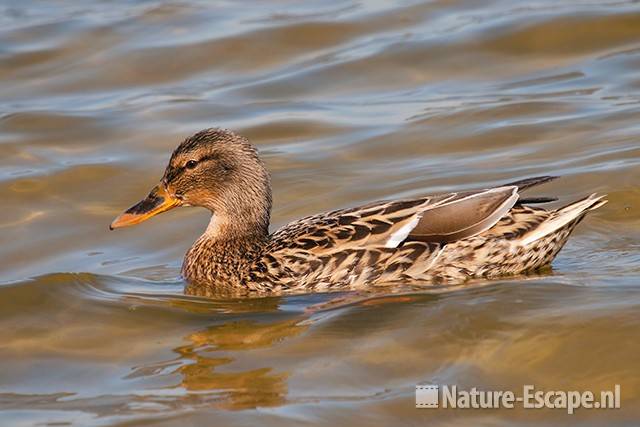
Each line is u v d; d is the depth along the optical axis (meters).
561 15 22.91
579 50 22.09
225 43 23.17
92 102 21.34
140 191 18.02
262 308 13.64
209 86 21.83
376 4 24.59
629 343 11.80
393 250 13.90
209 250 14.77
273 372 11.86
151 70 22.44
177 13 24.67
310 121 20.12
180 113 20.69
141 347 12.75
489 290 13.32
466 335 12.27
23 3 25.47
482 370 11.62
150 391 11.66
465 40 22.58
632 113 19.38
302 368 11.90
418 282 13.91
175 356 12.45
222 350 12.50
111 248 16.19
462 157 18.42
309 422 10.81
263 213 14.84
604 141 18.38
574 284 13.34
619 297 12.81
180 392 11.59
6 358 12.69
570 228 14.09
